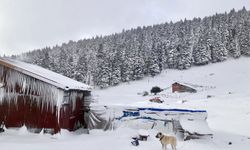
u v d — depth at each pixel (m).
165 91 74.31
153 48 111.88
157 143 14.20
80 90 19.06
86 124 18.75
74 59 106.12
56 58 113.31
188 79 89.00
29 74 16.98
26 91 17.20
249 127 22.36
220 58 105.38
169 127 16.86
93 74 91.50
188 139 15.87
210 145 15.00
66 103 16.80
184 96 61.72
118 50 102.25
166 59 108.69
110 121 17.78
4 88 17.50
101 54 109.88
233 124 24.14
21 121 17.09
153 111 17.27
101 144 13.63
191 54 105.56
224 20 138.75
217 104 41.38
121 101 55.94
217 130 20.75
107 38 155.88
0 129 17.05
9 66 17.33
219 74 89.62
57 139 15.46
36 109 16.95
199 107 39.19
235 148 14.64
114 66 91.56
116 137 15.44
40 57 111.38
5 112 17.39
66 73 92.25
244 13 139.88
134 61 96.38
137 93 76.56
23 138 15.48
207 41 108.19
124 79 93.00
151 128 17.08
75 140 15.03
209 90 65.88
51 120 16.58
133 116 17.48
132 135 15.72
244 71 89.38
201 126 16.55
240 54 108.31
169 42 117.69
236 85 67.25
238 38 113.88
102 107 18.19
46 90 16.83
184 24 152.00
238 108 36.22
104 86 86.88
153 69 98.38
